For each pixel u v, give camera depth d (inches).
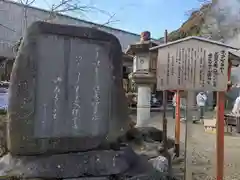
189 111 164.9
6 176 129.5
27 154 136.9
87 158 143.3
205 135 379.6
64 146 141.2
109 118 149.7
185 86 156.9
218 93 154.3
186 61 156.6
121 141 160.9
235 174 210.7
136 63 262.2
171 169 190.1
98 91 146.8
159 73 164.9
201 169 214.1
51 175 134.2
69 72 141.4
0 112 233.5
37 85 136.6
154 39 347.3
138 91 270.5
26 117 135.9
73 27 141.4
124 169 149.0
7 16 418.3
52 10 283.7
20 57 135.3
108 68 148.9
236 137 388.8
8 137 137.9
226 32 609.9
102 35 147.3
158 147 211.3
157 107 745.6
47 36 137.3
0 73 419.2
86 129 144.9
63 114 140.7
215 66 148.9
